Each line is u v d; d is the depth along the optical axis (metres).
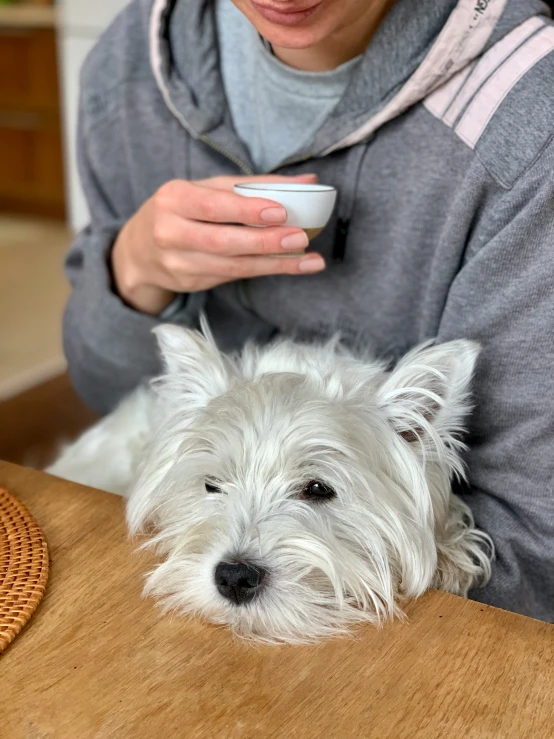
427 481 0.43
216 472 0.44
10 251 1.88
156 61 0.54
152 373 0.59
